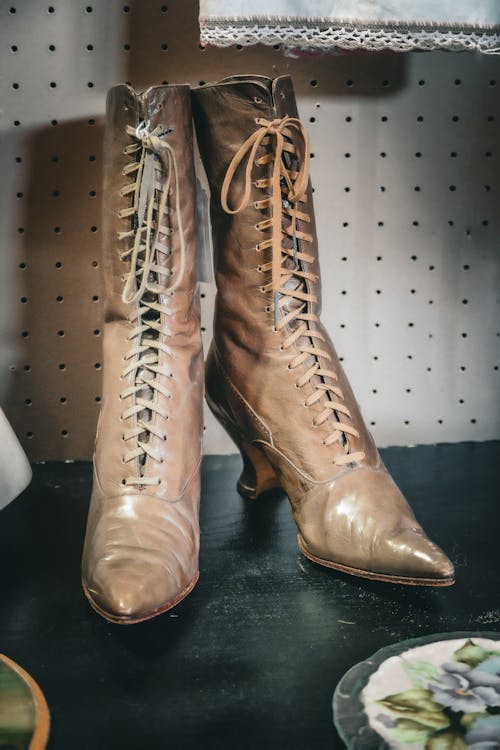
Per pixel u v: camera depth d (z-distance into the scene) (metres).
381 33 0.82
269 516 0.93
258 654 0.64
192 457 0.80
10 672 0.61
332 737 0.54
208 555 0.82
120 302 0.81
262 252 0.81
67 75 1.02
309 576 0.78
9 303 1.08
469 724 0.55
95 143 1.04
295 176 0.80
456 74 1.07
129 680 0.60
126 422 0.77
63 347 1.10
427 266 1.13
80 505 0.97
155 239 0.77
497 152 1.10
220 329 0.88
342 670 0.62
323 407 0.81
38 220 1.06
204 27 0.80
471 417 1.19
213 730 0.55
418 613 0.70
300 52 0.94
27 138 1.03
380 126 1.08
